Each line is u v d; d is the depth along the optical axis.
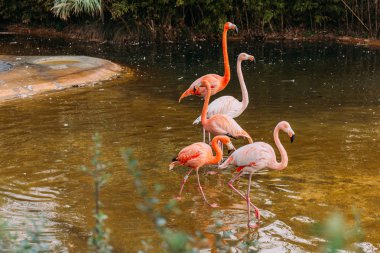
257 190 5.82
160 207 5.37
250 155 5.20
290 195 5.67
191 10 17.11
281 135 7.62
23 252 3.07
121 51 14.87
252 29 17.38
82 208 5.34
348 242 4.60
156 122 8.25
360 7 16.86
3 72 10.75
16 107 9.06
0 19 18.44
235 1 17.09
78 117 8.49
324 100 9.75
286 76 11.91
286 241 4.70
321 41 16.50
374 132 7.74
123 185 5.89
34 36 17.14
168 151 6.93
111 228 4.92
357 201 5.48
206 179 6.14
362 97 9.96
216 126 6.36
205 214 5.25
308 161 6.61
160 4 16.64
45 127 7.95
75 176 6.11
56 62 11.97
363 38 16.50
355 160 6.62
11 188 5.78
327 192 5.71
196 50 15.19
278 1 17.09
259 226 4.99
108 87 10.65
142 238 4.74
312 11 17.38
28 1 17.66
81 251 4.46
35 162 6.53
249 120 8.41
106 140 7.34
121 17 16.50
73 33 17.20
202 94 7.65
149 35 16.53
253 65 13.18
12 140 7.34
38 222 5.00
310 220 5.09
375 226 4.92
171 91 10.40
